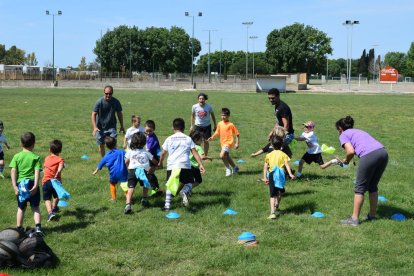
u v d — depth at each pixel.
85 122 21.92
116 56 104.50
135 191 9.14
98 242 6.46
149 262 5.77
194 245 6.33
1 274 5.07
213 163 12.16
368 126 21.52
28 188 6.63
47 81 73.69
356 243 6.39
